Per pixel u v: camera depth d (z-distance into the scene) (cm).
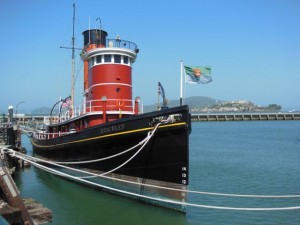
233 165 3027
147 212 1535
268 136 6394
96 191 1894
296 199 1820
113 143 1698
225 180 2369
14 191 1141
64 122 2438
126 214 1517
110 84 2061
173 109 1448
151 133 1505
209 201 1791
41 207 1245
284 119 13850
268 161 3272
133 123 1582
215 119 13550
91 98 2159
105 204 1669
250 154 3809
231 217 1504
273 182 2305
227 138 6022
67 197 1817
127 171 1675
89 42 2380
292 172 2677
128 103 2092
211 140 5628
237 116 13788
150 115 1516
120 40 2131
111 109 2038
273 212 1574
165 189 1530
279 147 4512
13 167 2456
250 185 2214
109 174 1770
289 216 1516
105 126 1720
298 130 8100
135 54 2155
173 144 1477
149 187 1589
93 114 2003
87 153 1903
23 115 7906
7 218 1066
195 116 13450
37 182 2244
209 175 2552
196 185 2217
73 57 2864
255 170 2766
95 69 2103
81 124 2209
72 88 2745
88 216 1508
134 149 1609
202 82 1639
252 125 10731
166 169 1520
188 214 1544
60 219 1484
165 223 1412
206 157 3556
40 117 7100
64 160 2202
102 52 2053
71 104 2717
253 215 1534
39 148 2753
